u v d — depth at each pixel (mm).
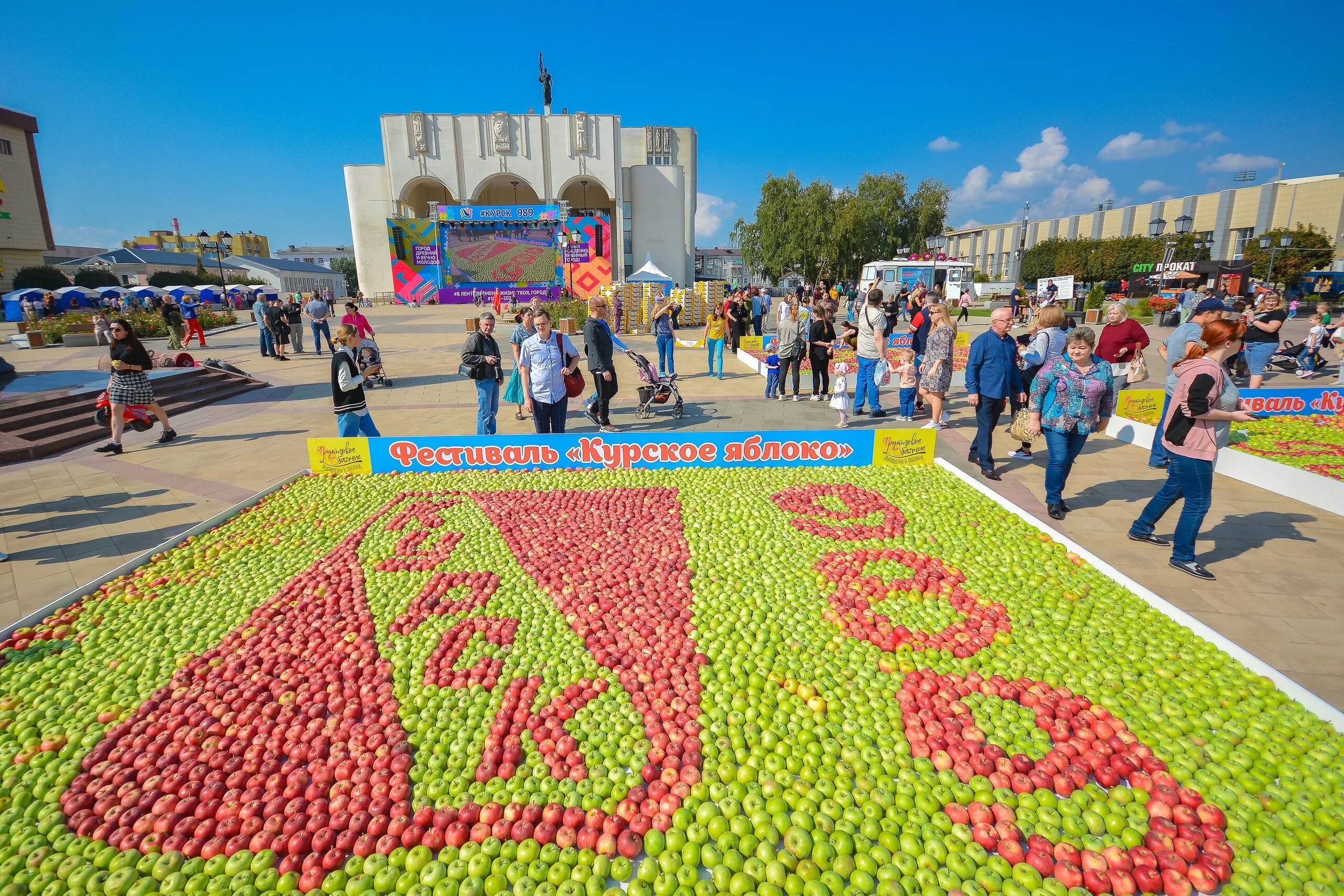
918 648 4156
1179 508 6434
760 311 23438
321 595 5039
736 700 3615
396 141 50438
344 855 2764
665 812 2920
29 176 45656
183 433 10328
